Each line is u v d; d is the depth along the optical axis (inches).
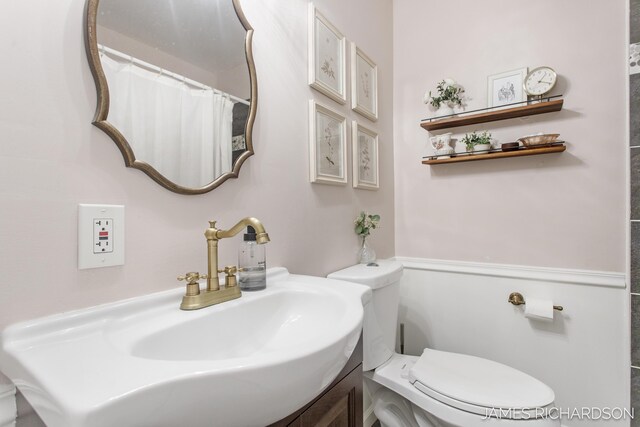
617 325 53.3
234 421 16.9
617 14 53.9
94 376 15.4
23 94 20.6
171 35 29.6
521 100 60.8
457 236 68.6
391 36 76.0
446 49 70.0
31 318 20.7
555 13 58.9
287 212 42.9
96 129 24.2
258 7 39.2
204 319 25.9
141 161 26.5
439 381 42.9
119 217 25.4
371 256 59.4
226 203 34.5
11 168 20.1
